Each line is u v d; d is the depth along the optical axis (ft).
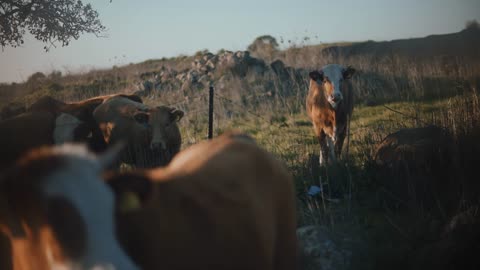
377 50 90.38
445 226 19.35
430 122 29.01
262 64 65.36
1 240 10.68
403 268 17.72
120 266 8.00
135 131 27.96
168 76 70.49
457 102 28.58
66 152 8.61
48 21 40.65
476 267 16.81
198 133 46.39
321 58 71.15
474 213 19.12
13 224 8.69
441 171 23.04
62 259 7.95
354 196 23.67
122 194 8.63
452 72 55.01
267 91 58.29
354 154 31.37
